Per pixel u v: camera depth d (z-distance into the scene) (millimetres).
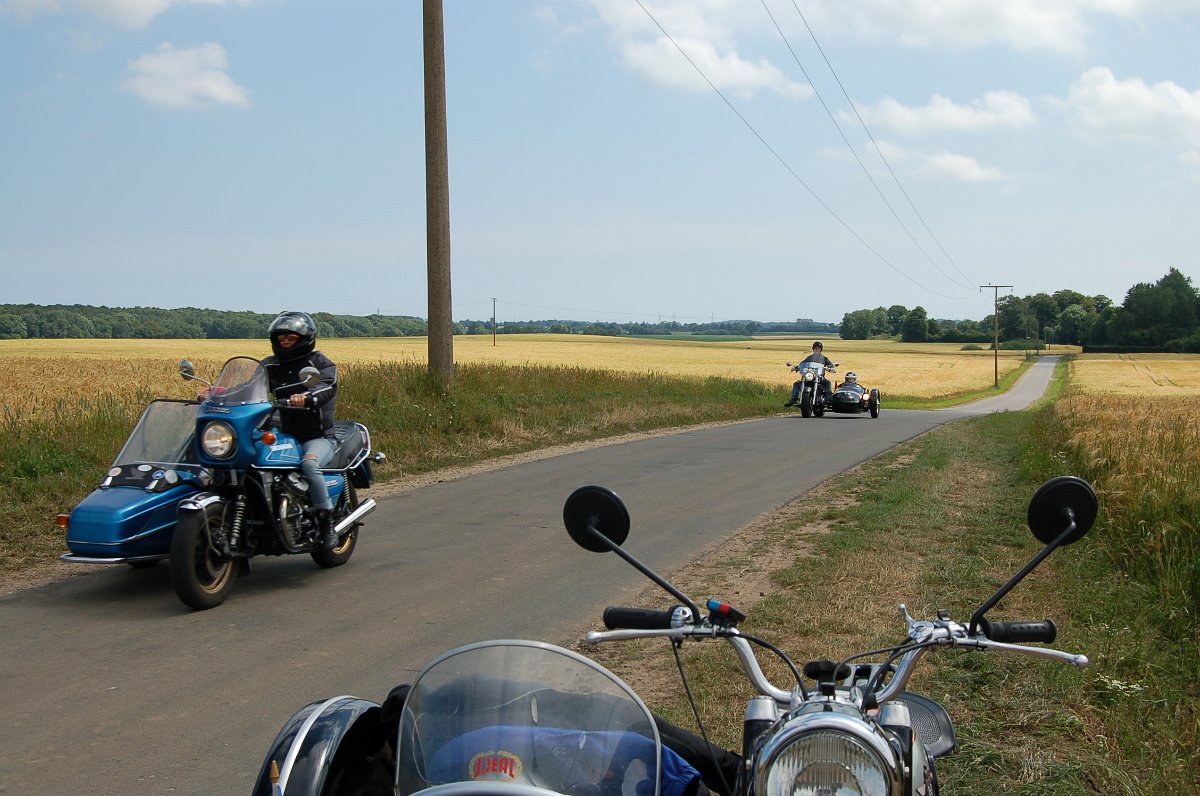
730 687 5824
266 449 8219
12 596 8078
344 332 142750
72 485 11805
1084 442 14516
